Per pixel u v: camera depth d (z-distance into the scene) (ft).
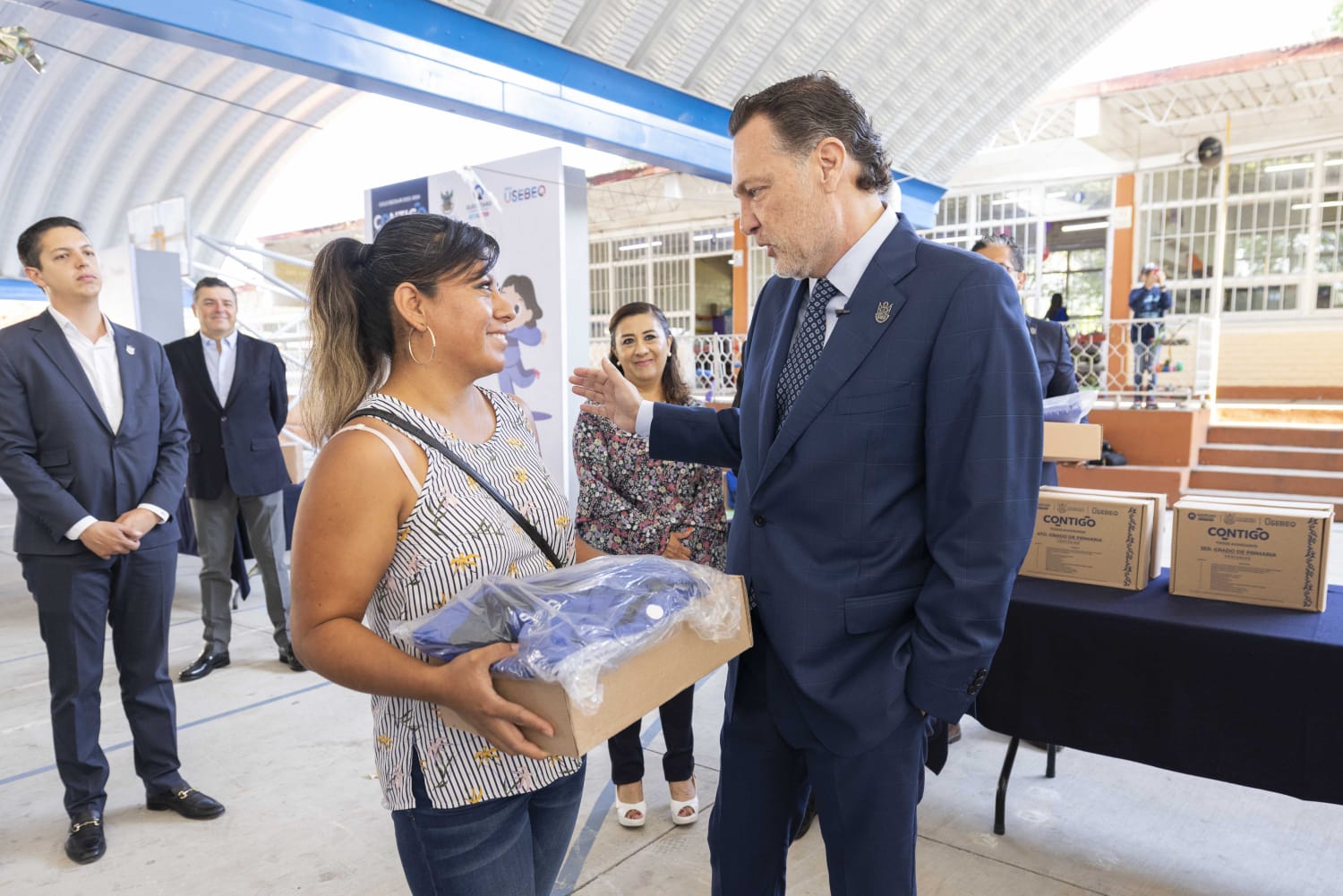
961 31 17.04
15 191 14.99
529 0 10.72
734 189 4.37
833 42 15.39
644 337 7.85
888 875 4.44
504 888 3.76
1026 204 38.52
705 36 13.33
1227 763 6.39
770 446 4.58
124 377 7.95
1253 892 6.85
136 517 7.75
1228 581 6.97
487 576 3.52
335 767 9.32
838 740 4.32
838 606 4.29
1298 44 26.73
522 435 4.17
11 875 7.32
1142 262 36.01
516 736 3.04
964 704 4.14
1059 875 7.12
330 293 3.74
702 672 3.82
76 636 7.64
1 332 7.54
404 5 9.53
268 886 7.16
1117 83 29.89
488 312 3.68
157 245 17.19
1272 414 27.73
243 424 12.05
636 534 7.48
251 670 12.33
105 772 7.93
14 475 7.34
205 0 7.65
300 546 3.35
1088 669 6.95
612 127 12.46
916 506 4.31
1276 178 33.53
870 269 4.29
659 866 7.39
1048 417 8.96
